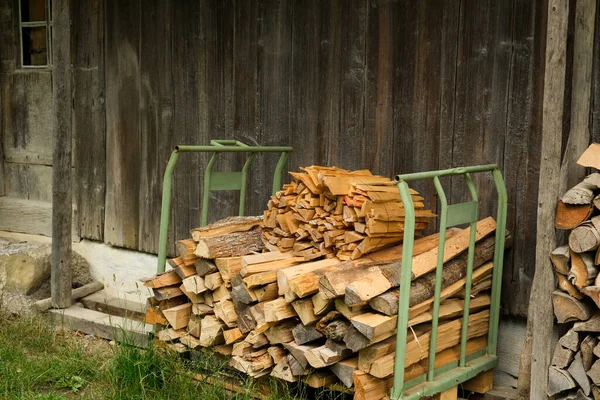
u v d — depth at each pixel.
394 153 4.81
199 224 5.72
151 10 5.79
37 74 6.73
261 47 5.32
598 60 4.03
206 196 4.96
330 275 3.78
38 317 5.58
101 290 6.27
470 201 4.37
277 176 5.18
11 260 5.98
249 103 5.41
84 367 4.79
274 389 4.18
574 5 4.09
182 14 5.64
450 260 4.18
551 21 3.69
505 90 4.39
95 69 6.15
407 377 3.92
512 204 4.42
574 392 3.74
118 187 6.12
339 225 4.17
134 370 4.50
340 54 4.98
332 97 5.04
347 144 5.00
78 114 6.30
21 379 4.62
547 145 3.73
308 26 5.10
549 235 3.76
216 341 4.38
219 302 4.30
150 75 5.85
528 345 4.06
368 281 3.75
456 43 4.54
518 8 4.31
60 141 5.63
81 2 6.16
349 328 3.78
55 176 5.66
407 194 3.68
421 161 4.71
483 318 4.40
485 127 4.47
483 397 4.41
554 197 3.74
